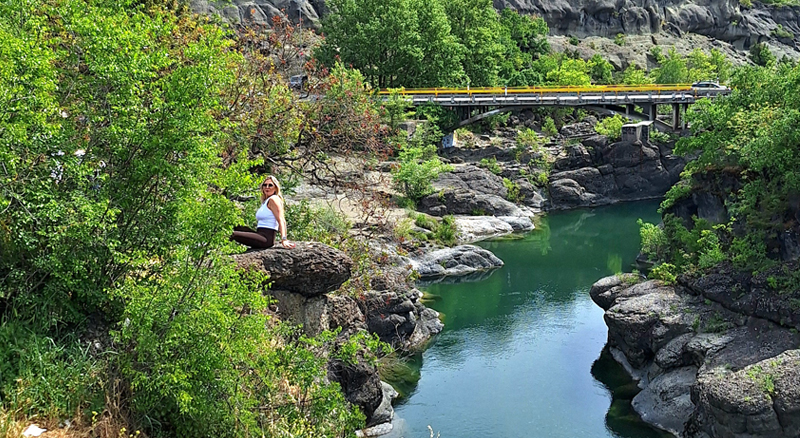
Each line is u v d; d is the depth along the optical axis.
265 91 18.97
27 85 8.85
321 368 11.55
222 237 9.04
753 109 27.59
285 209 18.17
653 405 19.84
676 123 58.38
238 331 9.05
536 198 53.53
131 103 9.40
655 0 126.75
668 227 30.95
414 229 38.28
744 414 15.88
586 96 60.22
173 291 8.77
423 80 63.47
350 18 61.22
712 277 21.91
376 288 23.81
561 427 19.19
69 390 8.36
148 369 8.68
